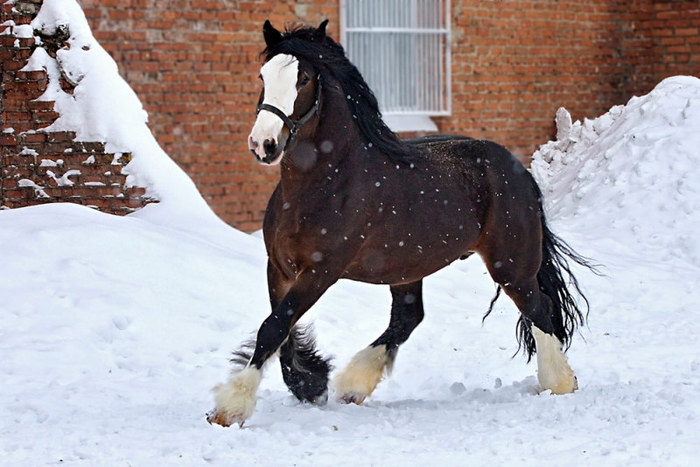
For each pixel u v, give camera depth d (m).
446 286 13.61
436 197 8.43
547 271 9.48
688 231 16.09
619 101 23.67
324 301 12.12
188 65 18.28
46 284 10.87
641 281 13.97
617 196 17.25
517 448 6.95
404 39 20.66
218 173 18.67
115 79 14.94
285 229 7.88
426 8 20.84
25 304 10.45
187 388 8.93
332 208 7.82
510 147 22.17
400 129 20.69
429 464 6.59
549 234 9.52
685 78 19.33
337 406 8.42
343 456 6.79
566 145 20.77
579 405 8.14
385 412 8.13
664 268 14.84
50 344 9.73
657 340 11.24
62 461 6.61
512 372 10.03
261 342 7.65
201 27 18.38
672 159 17.59
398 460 6.67
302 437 7.23
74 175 14.53
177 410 8.02
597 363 10.15
